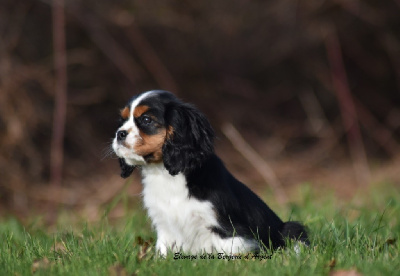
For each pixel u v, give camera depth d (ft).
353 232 22.34
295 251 19.92
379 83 56.95
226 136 50.55
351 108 49.98
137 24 48.26
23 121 43.06
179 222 21.20
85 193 42.47
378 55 55.88
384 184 42.73
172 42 50.62
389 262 18.54
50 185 43.09
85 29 47.37
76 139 47.39
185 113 21.36
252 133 52.70
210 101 52.26
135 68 48.93
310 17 51.55
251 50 53.52
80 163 46.42
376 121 54.65
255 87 54.80
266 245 21.38
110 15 46.73
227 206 20.84
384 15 53.21
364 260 18.94
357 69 56.44
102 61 48.42
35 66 44.78
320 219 26.30
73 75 48.08
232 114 52.70
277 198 40.06
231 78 53.78
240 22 51.60
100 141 47.93
